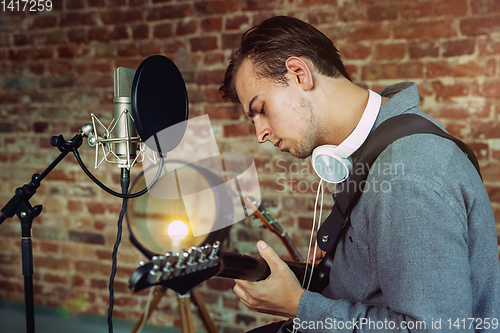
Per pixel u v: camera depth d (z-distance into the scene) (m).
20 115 2.27
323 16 1.82
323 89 0.83
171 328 2.10
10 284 2.34
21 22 2.22
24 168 2.29
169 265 0.63
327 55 0.85
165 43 2.04
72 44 2.16
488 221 0.72
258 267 0.84
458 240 0.62
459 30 1.67
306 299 0.79
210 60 1.98
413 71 1.74
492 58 1.65
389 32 1.75
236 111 1.97
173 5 2.01
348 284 0.81
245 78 0.86
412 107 0.79
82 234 2.21
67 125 2.21
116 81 0.89
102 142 0.91
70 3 2.15
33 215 1.02
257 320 2.00
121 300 2.17
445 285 0.60
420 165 0.65
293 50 0.82
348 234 0.82
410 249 0.62
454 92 1.70
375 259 0.72
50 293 2.28
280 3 1.87
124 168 0.91
